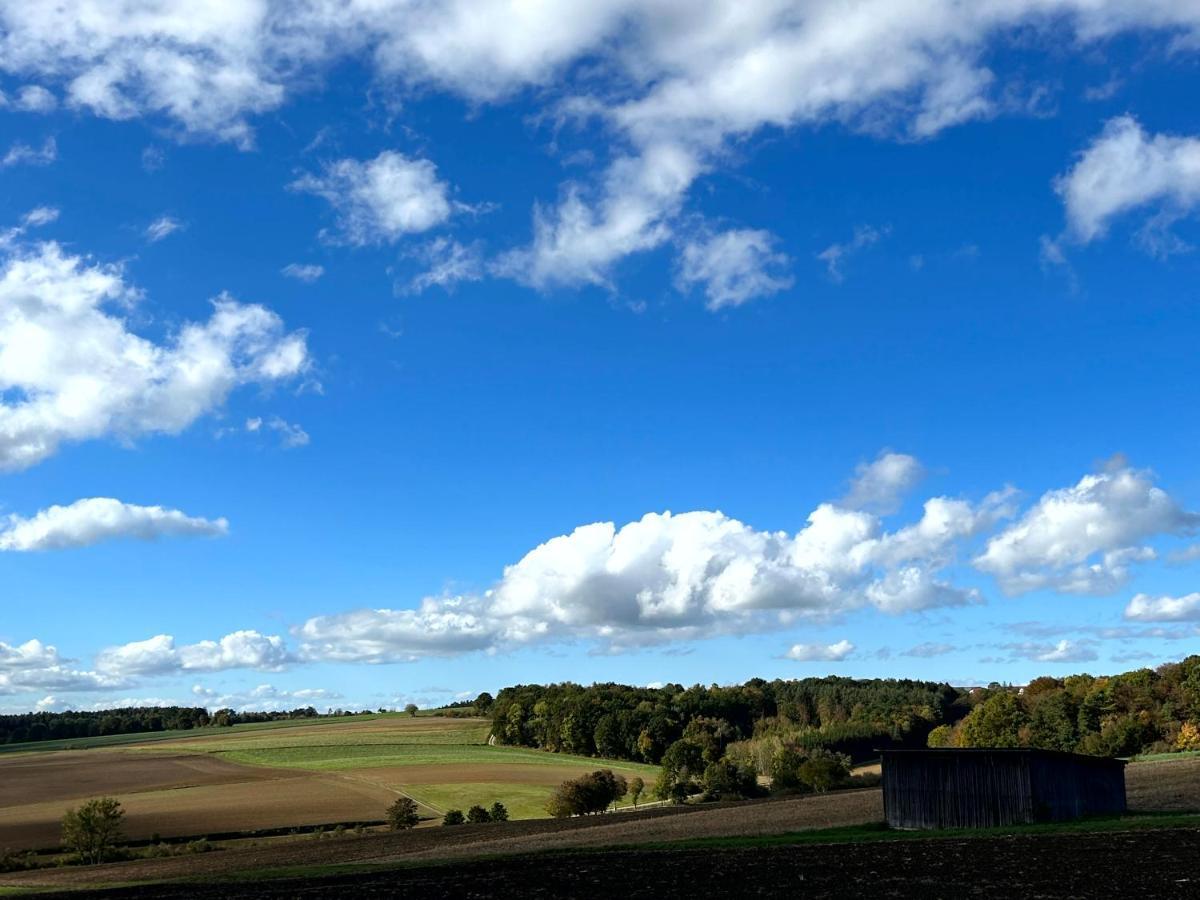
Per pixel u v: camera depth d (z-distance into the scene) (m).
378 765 142.88
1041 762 46.97
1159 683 123.88
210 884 43.03
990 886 28.78
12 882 57.91
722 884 31.89
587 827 66.56
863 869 33.41
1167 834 38.88
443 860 46.22
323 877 41.94
